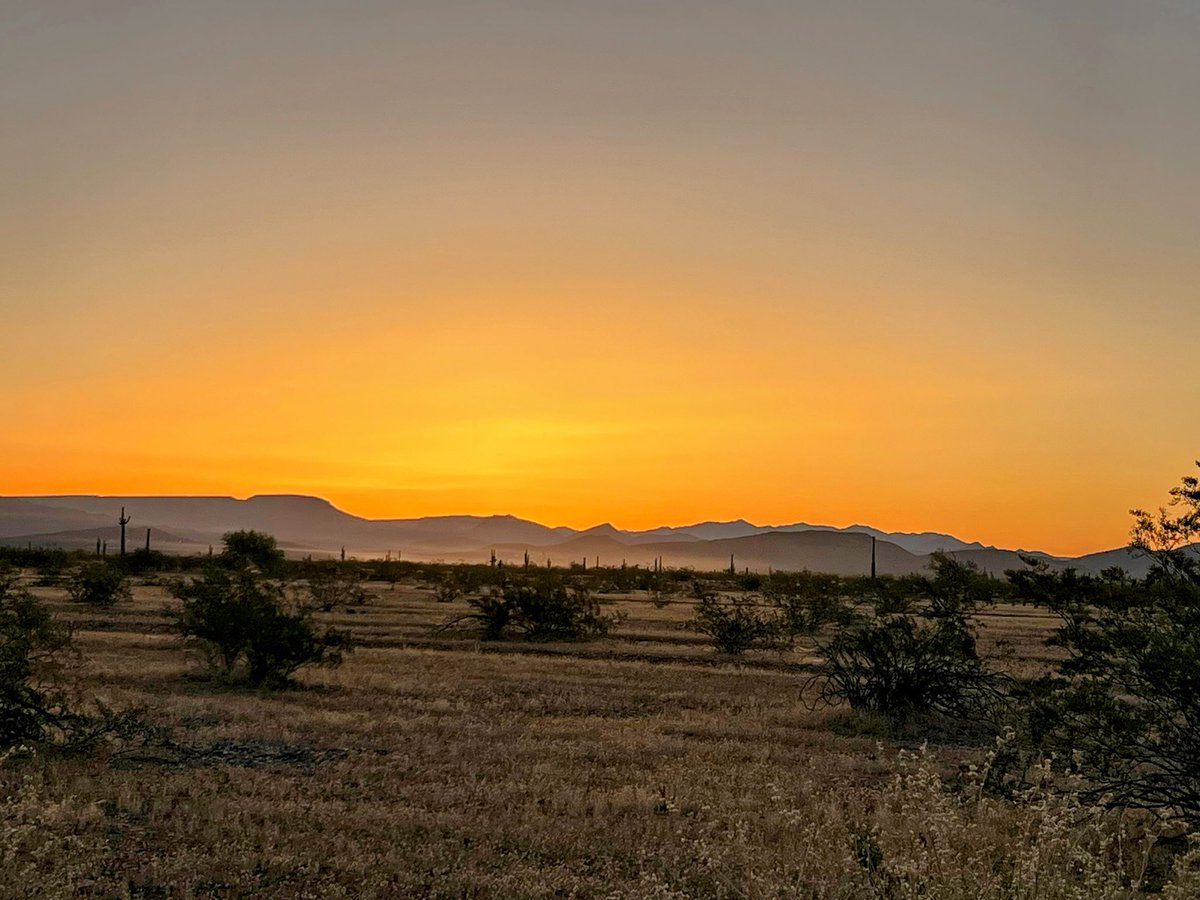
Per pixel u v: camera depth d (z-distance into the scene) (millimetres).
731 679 28484
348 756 16375
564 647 36875
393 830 11828
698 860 10406
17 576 18438
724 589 85125
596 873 10680
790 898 8477
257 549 82938
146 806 12734
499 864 10828
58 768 14445
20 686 15961
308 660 25266
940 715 22125
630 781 14797
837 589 49062
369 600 60125
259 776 14570
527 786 14188
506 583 41000
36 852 9500
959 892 7754
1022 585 12906
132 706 18266
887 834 10000
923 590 23078
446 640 38281
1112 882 8008
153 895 9773
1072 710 12062
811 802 12750
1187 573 12055
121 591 49375
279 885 10031
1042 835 8656
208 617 24828
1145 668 11609
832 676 23969
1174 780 11828
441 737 18156
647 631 43969
